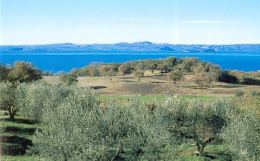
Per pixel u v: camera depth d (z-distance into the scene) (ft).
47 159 106.01
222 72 411.95
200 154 139.33
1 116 191.21
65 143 101.76
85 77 444.96
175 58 497.87
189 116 143.43
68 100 145.18
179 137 144.25
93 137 103.96
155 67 495.00
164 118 142.82
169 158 128.88
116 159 107.24
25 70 307.99
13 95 182.19
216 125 143.02
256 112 143.54
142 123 113.70
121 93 329.11
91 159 99.86
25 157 124.26
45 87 174.09
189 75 435.12
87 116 106.22
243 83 398.62
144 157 108.58
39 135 108.47
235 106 155.22
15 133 154.30
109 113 108.78
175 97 148.36
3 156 124.16
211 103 149.89
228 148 129.49
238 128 110.52
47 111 133.59
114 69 493.36
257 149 105.60
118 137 106.32
